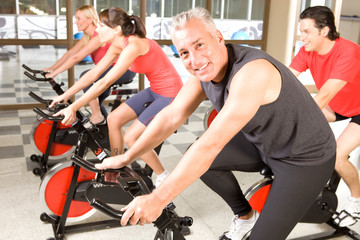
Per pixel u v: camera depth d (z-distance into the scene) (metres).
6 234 2.23
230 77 1.22
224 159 1.78
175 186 1.12
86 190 2.14
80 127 2.03
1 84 4.85
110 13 2.35
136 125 2.49
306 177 1.47
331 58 2.15
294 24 5.84
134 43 2.35
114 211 1.11
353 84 2.20
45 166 3.06
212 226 2.40
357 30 9.62
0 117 4.55
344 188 2.97
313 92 6.38
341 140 2.15
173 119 1.52
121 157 1.48
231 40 5.68
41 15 4.81
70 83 5.05
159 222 1.36
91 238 2.23
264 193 2.00
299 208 1.51
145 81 5.53
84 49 3.19
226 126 1.13
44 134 3.20
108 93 3.53
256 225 1.57
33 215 2.46
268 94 1.23
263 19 5.75
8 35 4.73
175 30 1.17
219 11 5.54
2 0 4.60
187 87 1.53
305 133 1.39
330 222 2.36
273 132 1.36
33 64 4.93
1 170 3.10
